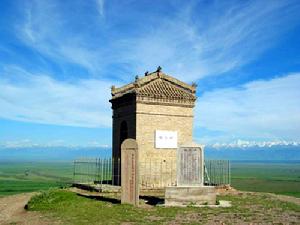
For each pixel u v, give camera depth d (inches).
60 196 983.0
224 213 837.2
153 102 1300.4
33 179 2886.3
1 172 4188.0
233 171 5226.4
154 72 1352.1
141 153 1266.0
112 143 1424.7
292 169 6235.2
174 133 1327.5
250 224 721.6
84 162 1568.7
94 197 1070.4
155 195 1138.7
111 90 1425.9
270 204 973.8
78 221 756.0
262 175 3885.3
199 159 975.0
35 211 890.1
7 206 1014.4
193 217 789.2
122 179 956.6
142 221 748.6
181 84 1379.2
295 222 743.1
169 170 1305.4
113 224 724.7
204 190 957.8
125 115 1343.5
